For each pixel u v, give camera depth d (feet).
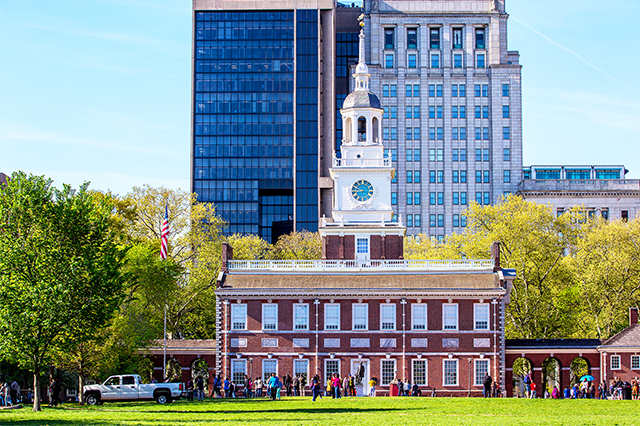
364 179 396.78
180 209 491.31
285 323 359.87
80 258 270.26
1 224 273.95
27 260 269.44
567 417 226.99
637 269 454.40
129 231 473.67
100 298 271.28
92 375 337.52
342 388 352.69
